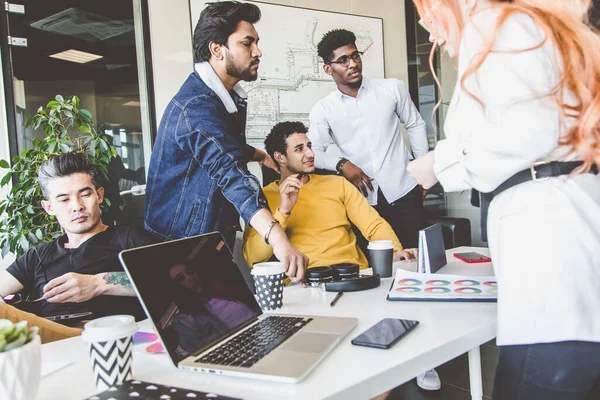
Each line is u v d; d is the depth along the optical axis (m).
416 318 1.01
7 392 0.61
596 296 0.77
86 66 2.78
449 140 0.92
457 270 1.57
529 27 0.78
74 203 1.75
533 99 0.75
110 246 1.80
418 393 1.99
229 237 2.08
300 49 3.16
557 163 0.80
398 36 3.58
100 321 0.76
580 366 0.76
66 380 0.79
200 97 1.90
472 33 0.83
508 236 0.82
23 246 2.32
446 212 3.76
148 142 2.86
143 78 2.84
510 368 0.84
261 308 1.17
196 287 0.94
